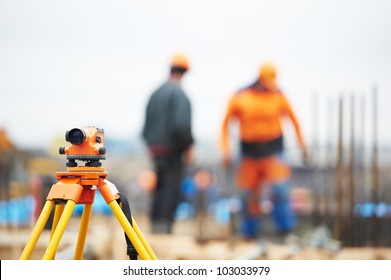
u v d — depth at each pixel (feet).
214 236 62.03
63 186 25.90
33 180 64.85
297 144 67.15
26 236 54.29
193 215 74.08
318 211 59.36
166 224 59.98
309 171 72.13
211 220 73.92
